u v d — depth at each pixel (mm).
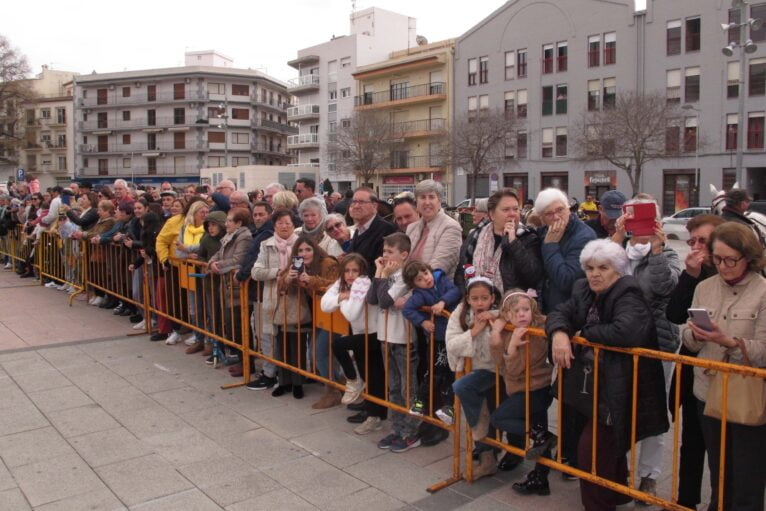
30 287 10984
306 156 55938
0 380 5832
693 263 3217
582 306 3359
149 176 66250
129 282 8305
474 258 4297
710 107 31984
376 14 52000
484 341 3785
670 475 4012
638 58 34125
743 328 2805
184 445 4430
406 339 4395
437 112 44531
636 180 30328
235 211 6188
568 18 36656
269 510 3535
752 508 2859
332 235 5680
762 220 4207
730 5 30922
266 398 5477
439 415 3990
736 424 2859
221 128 64750
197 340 6875
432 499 3680
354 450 4387
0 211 13391
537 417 3680
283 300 5359
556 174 37938
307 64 54844
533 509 3551
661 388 3188
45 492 3723
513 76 39625
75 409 5113
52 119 70500
